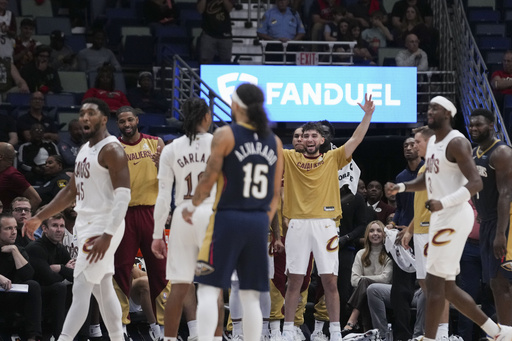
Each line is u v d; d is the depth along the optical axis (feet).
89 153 30.73
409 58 72.74
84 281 30.27
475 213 42.78
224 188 26.48
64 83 68.80
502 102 68.39
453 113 31.60
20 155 54.44
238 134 26.40
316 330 42.70
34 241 40.68
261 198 26.61
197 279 26.73
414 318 43.62
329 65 68.44
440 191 31.63
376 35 78.48
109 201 30.76
